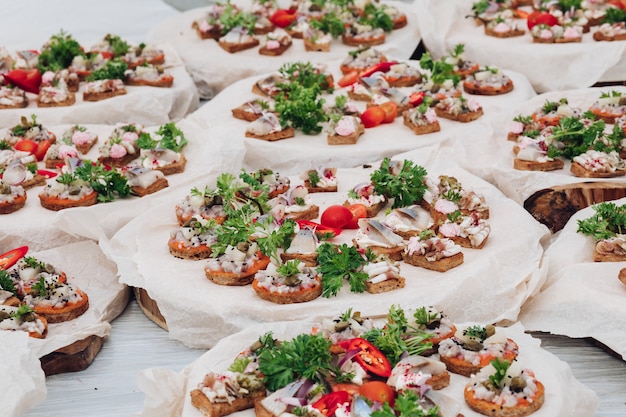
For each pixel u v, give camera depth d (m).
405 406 0.89
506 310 1.10
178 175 1.32
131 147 1.36
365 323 1.02
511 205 1.24
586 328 1.08
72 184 1.26
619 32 1.62
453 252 1.13
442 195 1.23
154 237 1.20
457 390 0.96
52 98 1.51
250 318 1.08
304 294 1.08
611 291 1.09
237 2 1.91
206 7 1.90
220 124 1.46
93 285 1.17
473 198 1.22
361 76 1.53
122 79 1.58
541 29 1.65
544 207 1.28
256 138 1.40
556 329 1.09
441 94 1.48
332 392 0.93
